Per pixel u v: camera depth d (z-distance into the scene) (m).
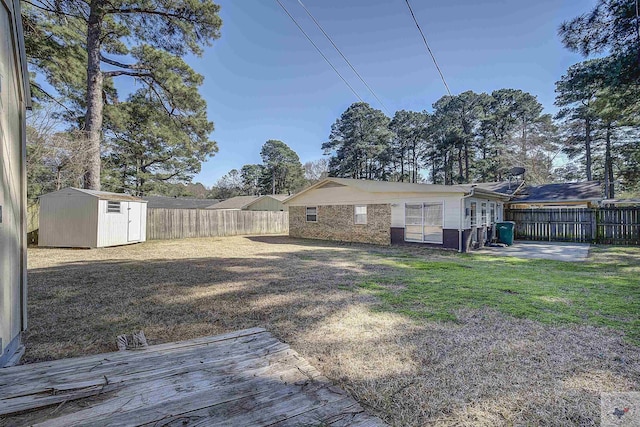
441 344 2.81
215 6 13.41
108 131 18.56
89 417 1.59
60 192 10.23
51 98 13.36
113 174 21.11
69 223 10.19
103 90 15.42
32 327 3.31
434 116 29.53
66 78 13.15
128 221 11.41
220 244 12.02
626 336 2.95
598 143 23.70
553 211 13.09
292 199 15.34
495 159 26.41
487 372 2.31
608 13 8.40
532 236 13.62
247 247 11.02
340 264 7.30
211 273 6.20
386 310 3.82
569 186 16.39
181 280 5.56
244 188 49.00
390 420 1.78
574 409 1.86
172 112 16.06
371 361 2.51
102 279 5.61
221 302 4.22
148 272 6.29
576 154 25.27
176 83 14.60
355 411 1.80
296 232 15.23
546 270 6.45
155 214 13.41
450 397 2.00
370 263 7.45
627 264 7.10
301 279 5.62
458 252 9.63
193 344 2.67
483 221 11.71
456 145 27.28
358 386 2.14
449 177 30.22
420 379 2.22
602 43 8.71
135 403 1.73
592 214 12.10
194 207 27.36
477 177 27.62
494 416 1.81
